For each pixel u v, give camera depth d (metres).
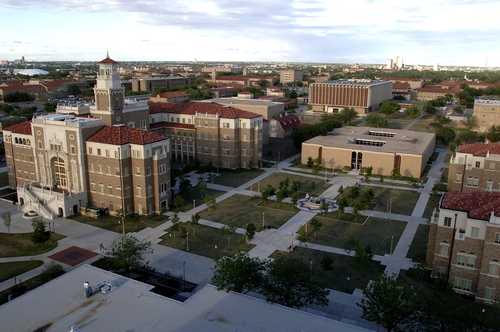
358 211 105.88
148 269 76.69
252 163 147.50
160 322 47.62
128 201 103.00
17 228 95.25
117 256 75.69
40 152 111.00
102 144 100.62
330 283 72.50
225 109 148.88
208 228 95.62
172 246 86.69
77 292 53.50
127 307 50.44
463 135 181.50
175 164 150.62
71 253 83.56
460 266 67.81
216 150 146.25
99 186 104.56
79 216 102.06
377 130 178.25
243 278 58.88
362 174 140.38
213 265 79.12
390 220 100.88
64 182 110.00
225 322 47.66
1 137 177.00
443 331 51.94
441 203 70.19
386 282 57.06
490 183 105.88
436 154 169.75
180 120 154.25
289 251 84.62
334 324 47.91
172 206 108.75
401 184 130.62
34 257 81.81
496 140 179.62
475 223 65.50
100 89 121.56
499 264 63.56
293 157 164.12
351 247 86.31
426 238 90.69
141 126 135.62
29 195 104.31
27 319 48.25
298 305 58.53
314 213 105.00
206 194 118.81
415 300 56.97
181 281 73.38
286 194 114.38
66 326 47.00
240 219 100.94
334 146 147.38
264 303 51.50
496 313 61.91
